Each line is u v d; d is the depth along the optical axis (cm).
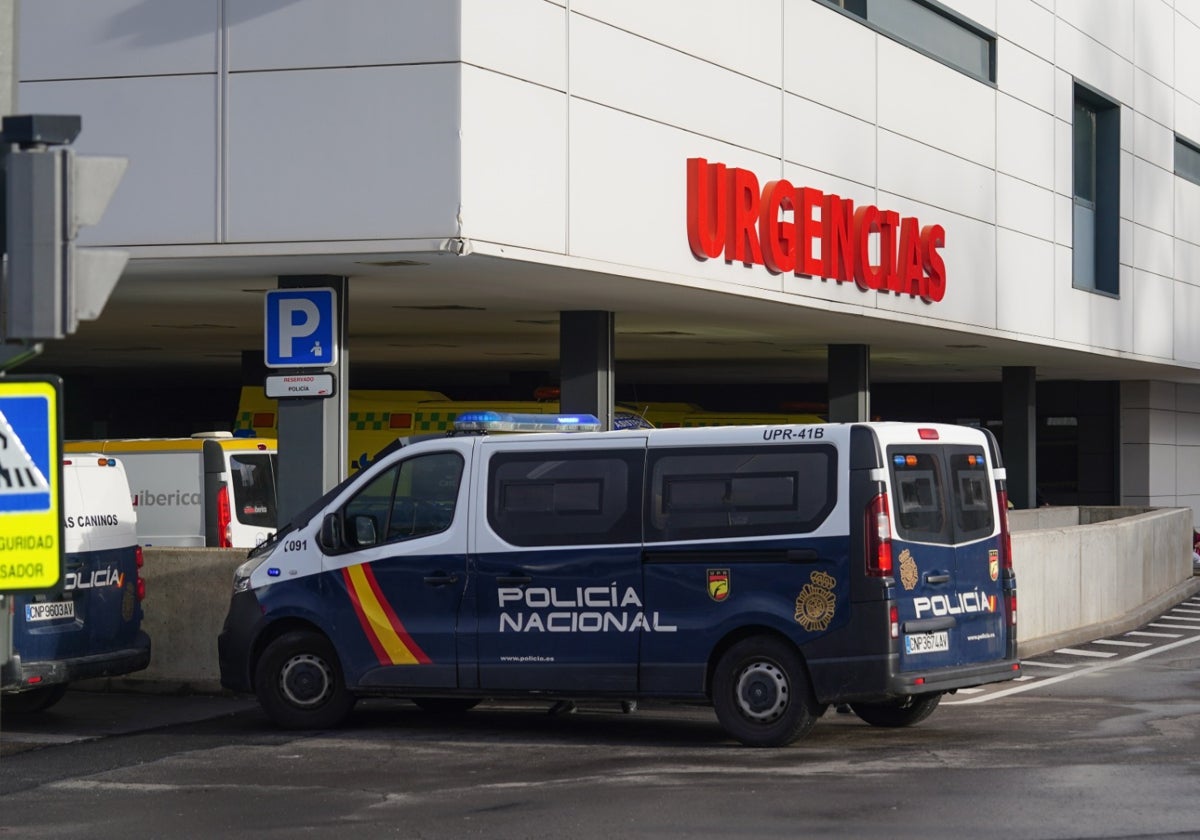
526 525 1066
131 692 1338
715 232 1591
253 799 866
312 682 1119
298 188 1312
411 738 1078
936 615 1022
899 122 2009
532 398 3052
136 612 1213
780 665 1006
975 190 2234
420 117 1290
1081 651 1628
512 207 1334
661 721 1155
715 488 1027
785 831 756
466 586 1075
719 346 2436
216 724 1164
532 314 1859
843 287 1842
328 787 896
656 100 1516
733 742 1045
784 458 1013
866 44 1925
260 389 2369
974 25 2250
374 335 2212
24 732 1128
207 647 1338
